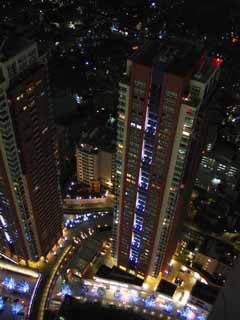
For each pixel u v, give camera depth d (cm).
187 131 13525
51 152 18538
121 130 15112
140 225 18488
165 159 14888
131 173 16450
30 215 18888
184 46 13588
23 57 14275
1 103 13825
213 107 15400
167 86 12612
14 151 15638
